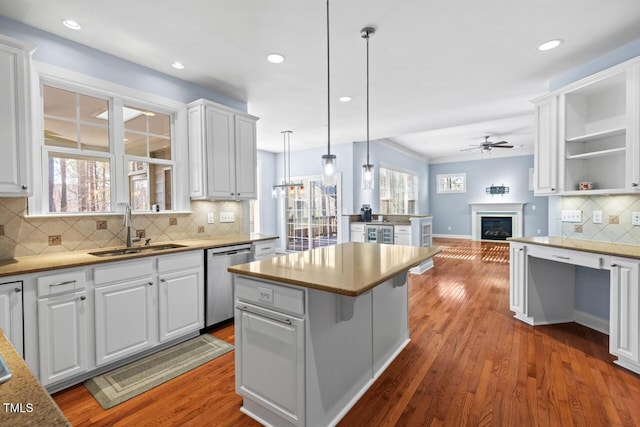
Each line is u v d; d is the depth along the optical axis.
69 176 2.63
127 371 2.27
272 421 1.73
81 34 2.44
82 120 2.69
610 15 2.23
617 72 2.46
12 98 2.02
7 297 1.79
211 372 2.27
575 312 3.17
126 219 2.76
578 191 2.80
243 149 3.65
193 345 2.68
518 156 9.31
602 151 2.61
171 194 3.31
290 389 1.62
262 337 1.74
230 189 3.48
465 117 4.80
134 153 3.05
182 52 2.74
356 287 1.42
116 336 2.26
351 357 1.94
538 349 2.58
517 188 9.34
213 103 3.30
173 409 1.87
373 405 1.91
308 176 7.39
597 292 2.98
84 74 2.60
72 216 2.56
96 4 2.07
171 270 2.60
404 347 2.65
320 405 1.66
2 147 1.98
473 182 10.00
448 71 3.16
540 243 2.87
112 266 2.24
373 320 2.20
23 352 1.85
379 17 2.25
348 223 6.29
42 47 2.38
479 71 3.16
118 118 2.85
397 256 2.24
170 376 2.21
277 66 3.02
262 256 3.49
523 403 1.89
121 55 2.78
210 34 2.46
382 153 7.73
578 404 1.87
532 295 3.08
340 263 1.99
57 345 1.98
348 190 6.73
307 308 1.55
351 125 5.26
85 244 2.64
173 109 3.24
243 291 1.82
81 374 2.12
